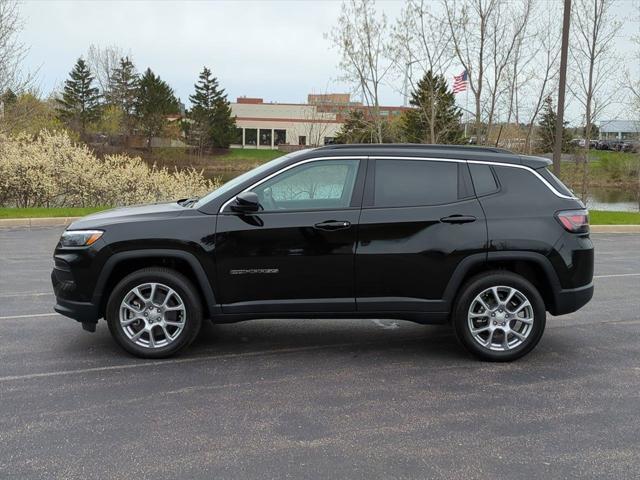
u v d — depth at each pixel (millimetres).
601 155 41625
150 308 5090
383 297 5074
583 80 21031
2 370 4824
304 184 5102
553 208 5129
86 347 5434
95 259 4945
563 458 3488
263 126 86812
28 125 22141
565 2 16094
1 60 19266
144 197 22562
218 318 5055
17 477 3219
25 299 7227
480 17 19438
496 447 3613
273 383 4621
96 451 3512
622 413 4121
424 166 5168
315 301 5051
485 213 5059
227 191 5113
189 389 4477
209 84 78000
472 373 4891
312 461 3426
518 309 5113
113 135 66062
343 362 5141
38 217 14898
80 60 68875
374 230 4988
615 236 14602
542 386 4609
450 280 5047
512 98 20953
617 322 6484
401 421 3959
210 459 3434
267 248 4973
